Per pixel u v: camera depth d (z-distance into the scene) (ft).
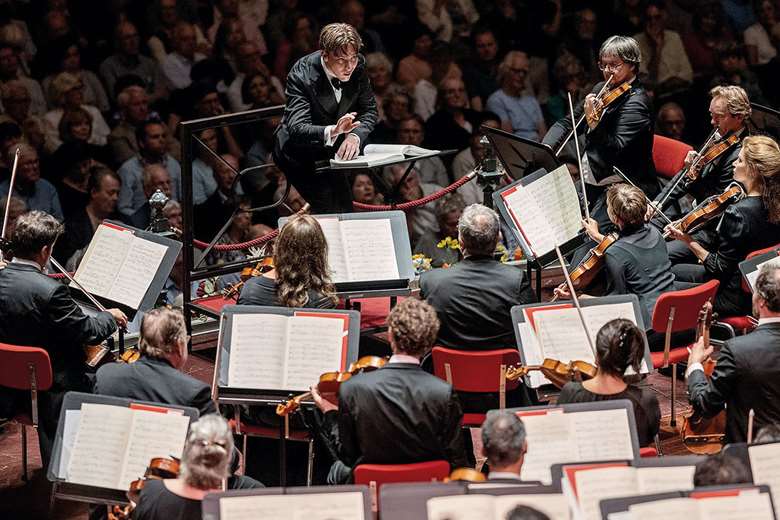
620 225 54.03
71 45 83.87
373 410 38.70
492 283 47.47
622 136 62.69
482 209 48.42
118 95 83.97
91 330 48.49
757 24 103.50
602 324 46.42
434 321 39.52
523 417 38.70
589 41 98.63
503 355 45.62
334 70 60.08
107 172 80.38
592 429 38.58
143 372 41.75
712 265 55.72
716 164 62.44
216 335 63.72
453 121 91.40
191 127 59.11
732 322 55.47
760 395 41.86
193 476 35.06
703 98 100.99
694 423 45.14
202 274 61.57
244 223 80.64
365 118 62.64
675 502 31.50
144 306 51.57
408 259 52.95
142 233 52.80
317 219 53.52
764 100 101.50
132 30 85.76
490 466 35.81
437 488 32.73
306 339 44.11
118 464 39.19
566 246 56.13
